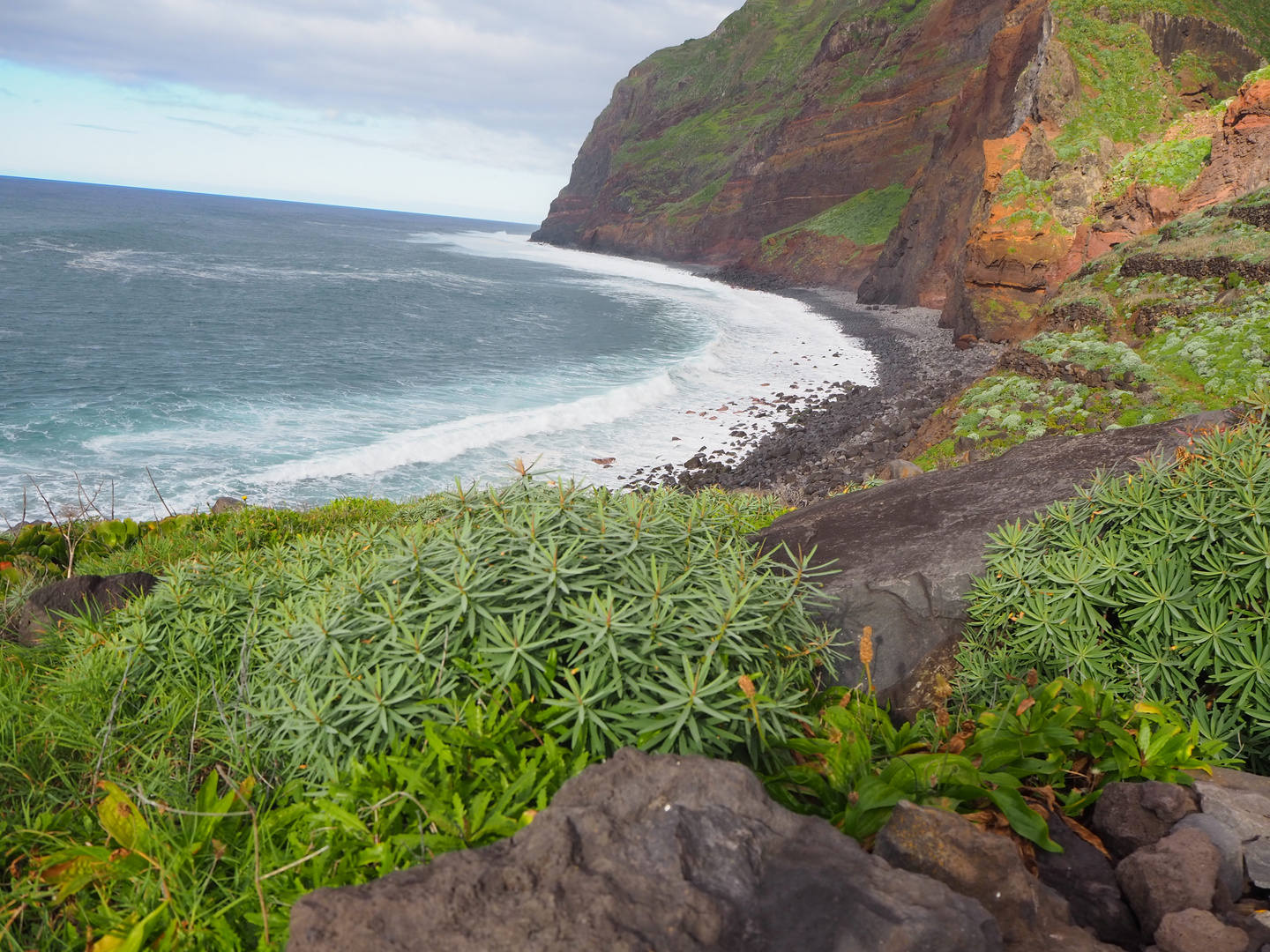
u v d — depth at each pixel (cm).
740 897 179
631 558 328
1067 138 4253
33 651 447
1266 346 1870
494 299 6825
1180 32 4697
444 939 165
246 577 429
